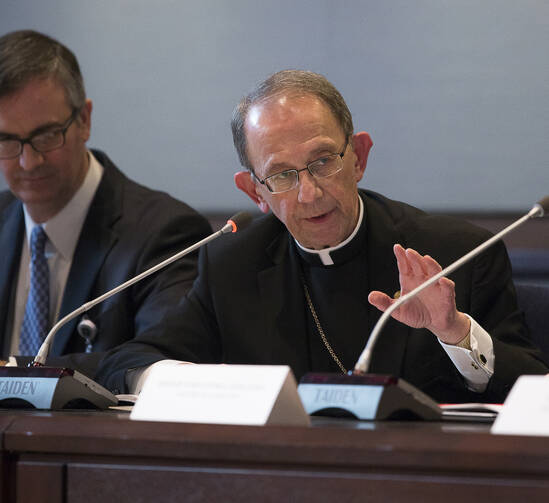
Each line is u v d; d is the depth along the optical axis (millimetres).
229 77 16016
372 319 8938
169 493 4512
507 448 3951
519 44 14336
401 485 4098
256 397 4859
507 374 7406
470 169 14500
